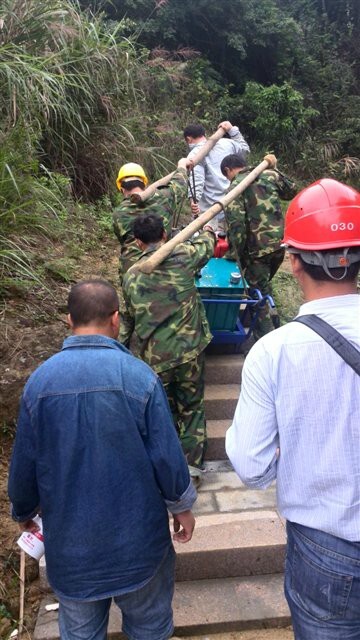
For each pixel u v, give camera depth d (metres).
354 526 1.38
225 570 2.60
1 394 2.97
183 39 9.81
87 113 5.53
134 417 1.57
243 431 1.44
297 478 1.42
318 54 11.61
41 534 2.05
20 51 4.83
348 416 1.35
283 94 9.54
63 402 1.56
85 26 5.64
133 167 3.55
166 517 1.75
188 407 2.82
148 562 1.67
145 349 2.59
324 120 10.95
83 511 1.57
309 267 1.43
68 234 4.63
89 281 1.77
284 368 1.39
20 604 2.48
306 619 1.49
